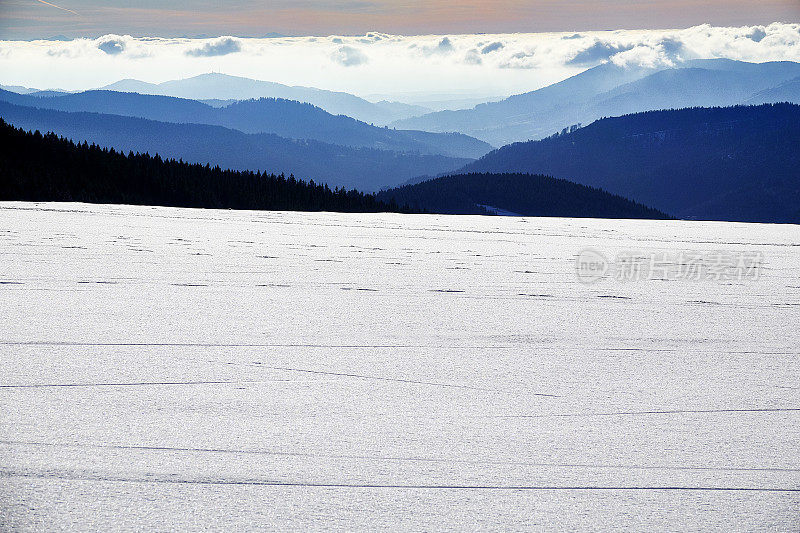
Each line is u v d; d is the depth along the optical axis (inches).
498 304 612.1
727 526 214.7
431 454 263.7
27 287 619.8
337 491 230.5
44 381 342.0
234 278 710.5
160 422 288.8
